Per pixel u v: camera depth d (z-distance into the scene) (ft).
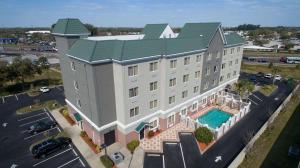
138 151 102.83
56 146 101.91
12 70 191.21
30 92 191.72
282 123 131.34
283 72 279.69
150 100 110.83
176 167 92.22
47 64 266.98
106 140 105.91
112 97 101.50
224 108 155.02
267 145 107.55
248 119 139.54
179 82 122.11
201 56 133.08
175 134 118.21
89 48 92.68
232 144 110.32
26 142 110.83
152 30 149.38
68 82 122.01
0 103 167.12
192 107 141.18
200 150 104.53
